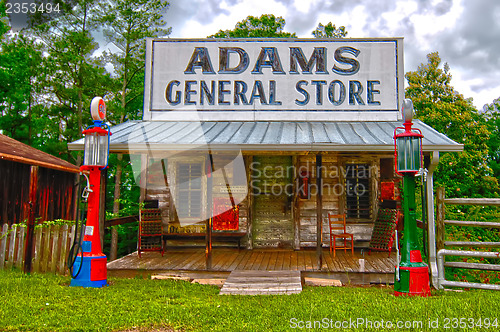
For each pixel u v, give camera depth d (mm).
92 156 6117
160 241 9016
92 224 6180
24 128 17734
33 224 7199
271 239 10680
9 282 5996
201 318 4512
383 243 8852
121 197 19125
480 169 19438
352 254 9016
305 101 9430
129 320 4391
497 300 5219
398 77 9328
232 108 9477
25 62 17266
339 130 8250
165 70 9617
